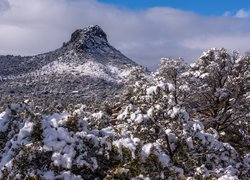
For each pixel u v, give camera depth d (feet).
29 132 40.55
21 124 43.73
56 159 38.40
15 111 44.98
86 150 40.01
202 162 55.47
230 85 100.94
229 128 102.94
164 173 41.57
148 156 41.57
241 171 62.34
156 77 95.25
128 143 42.09
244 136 99.86
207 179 48.34
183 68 94.22
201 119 97.96
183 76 93.04
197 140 53.36
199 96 101.40
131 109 58.85
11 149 40.40
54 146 39.17
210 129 60.13
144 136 52.70
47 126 40.93
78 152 39.45
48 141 39.45
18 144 40.29
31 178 37.35
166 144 52.95
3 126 44.01
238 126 102.27
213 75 101.65
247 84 99.14
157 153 42.32
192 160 50.80
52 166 38.29
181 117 53.21
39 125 40.60
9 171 38.42
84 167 38.99
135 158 40.93
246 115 99.40
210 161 56.03
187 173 50.11
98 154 40.60
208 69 102.63
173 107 53.42
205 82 100.99
